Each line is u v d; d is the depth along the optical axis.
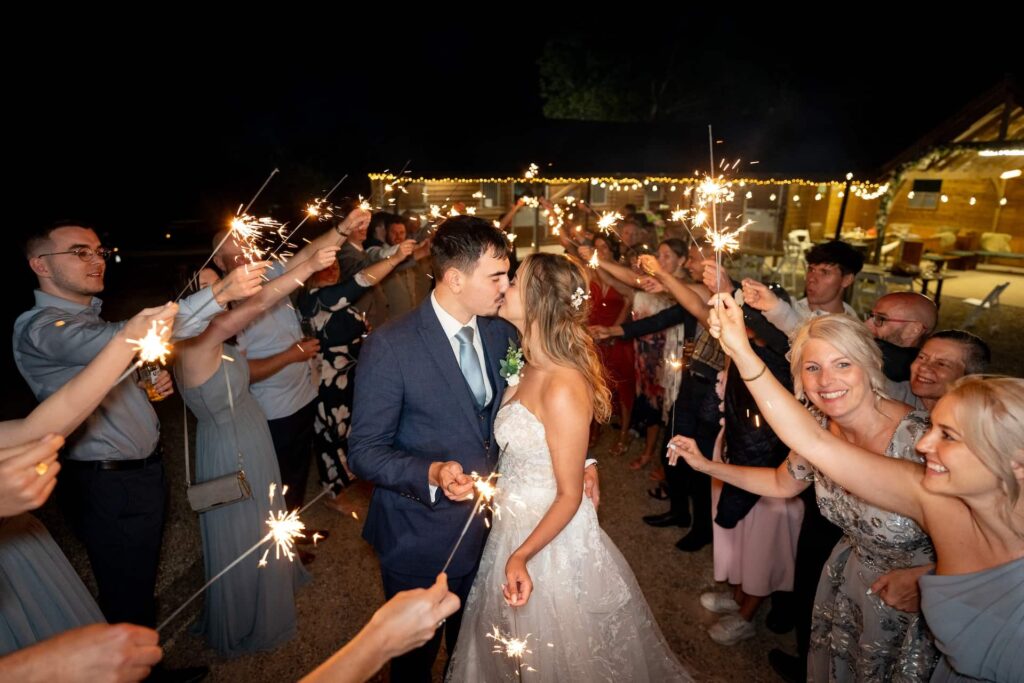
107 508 2.58
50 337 2.34
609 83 24.88
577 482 2.09
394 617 0.90
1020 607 1.44
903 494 1.64
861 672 2.11
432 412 2.26
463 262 2.12
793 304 3.53
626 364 5.13
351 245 5.21
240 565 2.96
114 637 0.84
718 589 3.54
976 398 1.43
